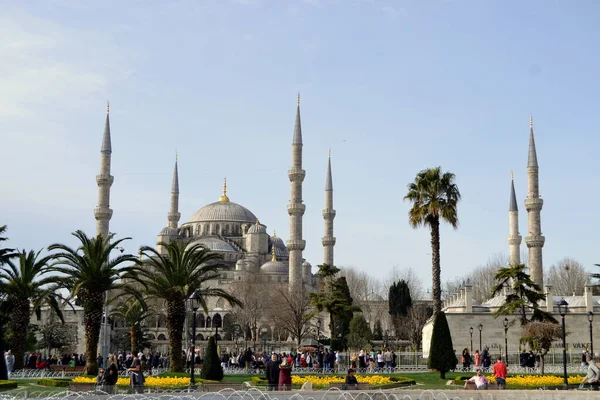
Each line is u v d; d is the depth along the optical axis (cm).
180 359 5844
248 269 18512
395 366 7369
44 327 10881
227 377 6050
